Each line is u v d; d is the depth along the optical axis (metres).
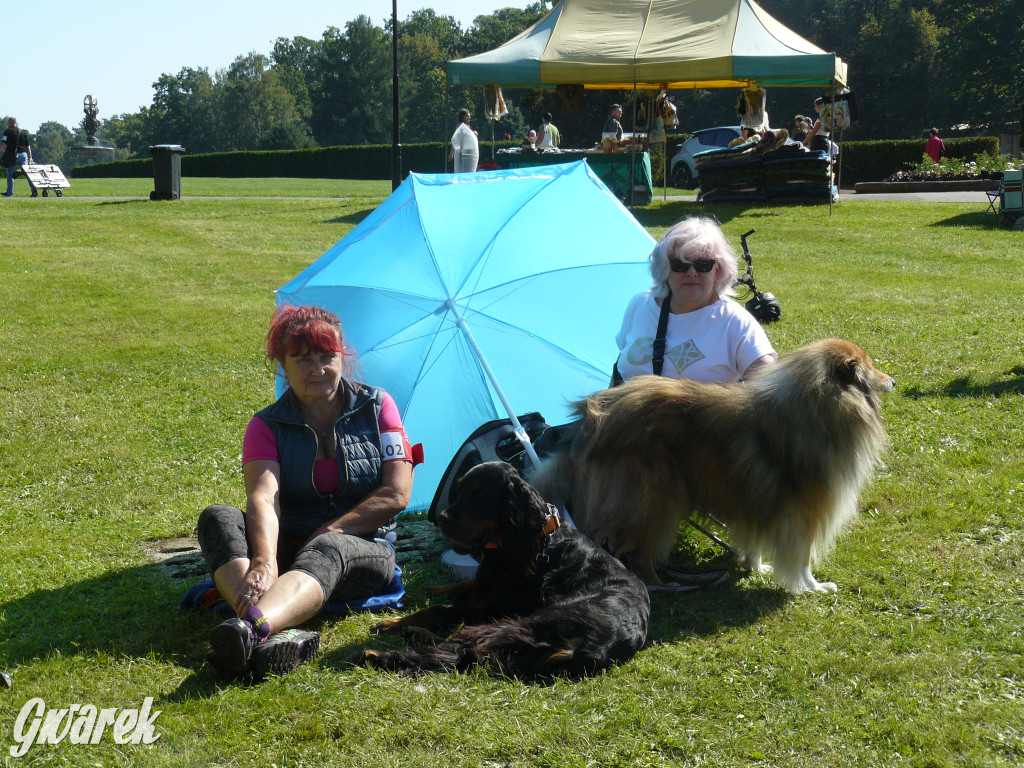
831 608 3.80
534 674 3.21
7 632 3.67
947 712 2.99
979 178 23.38
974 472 5.23
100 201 21.72
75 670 3.33
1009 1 53.53
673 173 27.44
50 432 6.50
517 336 5.55
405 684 3.19
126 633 3.66
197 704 3.08
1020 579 3.98
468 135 18.17
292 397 3.95
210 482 5.59
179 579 4.20
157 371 8.15
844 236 14.84
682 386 3.89
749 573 4.20
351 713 3.01
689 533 4.67
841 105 20.27
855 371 3.68
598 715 2.99
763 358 4.25
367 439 3.99
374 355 5.36
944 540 4.42
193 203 21.28
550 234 5.48
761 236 15.20
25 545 4.59
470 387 5.41
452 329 5.43
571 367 5.62
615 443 3.86
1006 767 2.70
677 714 3.02
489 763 2.78
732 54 16.06
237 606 3.35
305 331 3.79
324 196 23.64
